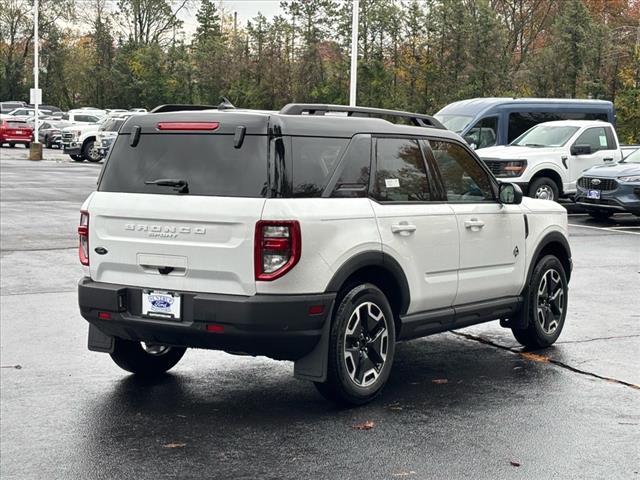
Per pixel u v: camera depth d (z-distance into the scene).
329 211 6.21
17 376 7.40
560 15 47.22
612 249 15.70
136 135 6.54
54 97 76.31
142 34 72.38
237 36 50.19
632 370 7.66
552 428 6.07
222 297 6.04
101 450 5.62
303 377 6.26
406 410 6.47
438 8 40.06
